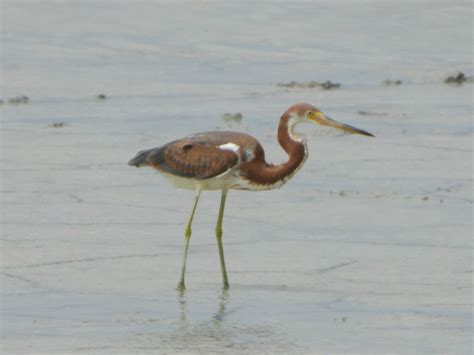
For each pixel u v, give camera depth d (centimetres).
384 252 1456
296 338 1120
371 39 3322
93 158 2006
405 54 3116
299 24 3544
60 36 3362
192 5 3875
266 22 3578
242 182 1323
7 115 2375
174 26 3525
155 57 3081
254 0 3981
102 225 1583
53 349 1079
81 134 2202
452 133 2216
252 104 2475
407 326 1162
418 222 1605
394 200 1731
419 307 1230
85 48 3195
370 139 2172
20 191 1770
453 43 3272
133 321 1174
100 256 1429
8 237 1508
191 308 1226
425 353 1075
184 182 1338
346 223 1600
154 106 2469
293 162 1327
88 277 1341
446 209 1677
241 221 1617
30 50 3155
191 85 2712
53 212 1647
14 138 2162
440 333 1138
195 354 1066
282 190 1800
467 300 1256
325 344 1101
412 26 3516
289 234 1547
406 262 1410
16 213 1636
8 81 2747
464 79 2798
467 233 1545
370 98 2552
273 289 1302
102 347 1085
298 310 1220
